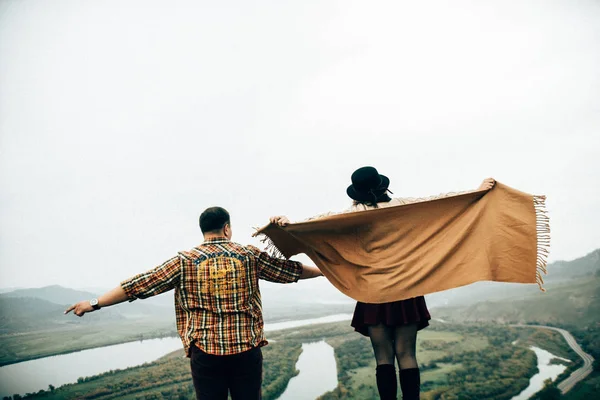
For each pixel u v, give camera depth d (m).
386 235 3.17
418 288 2.97
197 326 2.64
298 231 3.22
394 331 3.00
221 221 2.92
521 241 2.89
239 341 2.62
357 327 3.20
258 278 2.97
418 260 3.05
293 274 3.08
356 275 3.18
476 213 3.08
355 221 3.17
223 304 2.66
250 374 2.69
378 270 3.09
